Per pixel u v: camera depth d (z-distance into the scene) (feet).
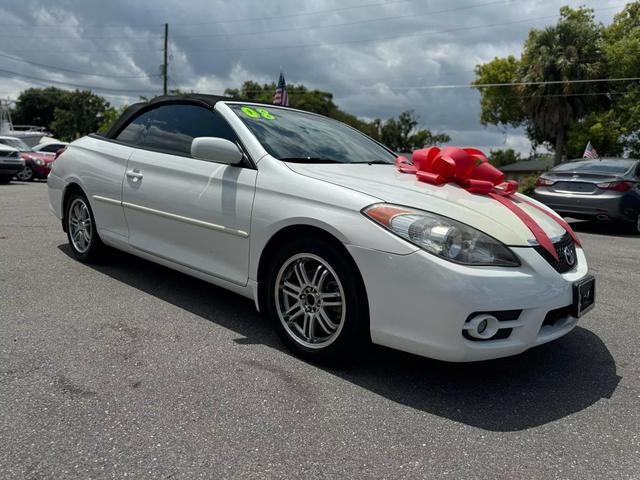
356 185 9.43
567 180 30.50
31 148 60.90
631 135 101.96
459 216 8.58
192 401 8.04
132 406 7.80
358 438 7.34
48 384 8.32
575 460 7.09
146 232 12.85
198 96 12.83
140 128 13.93
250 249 10.34
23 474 6.14
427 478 6.53
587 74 90.22
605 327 12.70
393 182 9.98
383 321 8.56
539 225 9.59
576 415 8.35
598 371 10.11
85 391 8.16
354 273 8.84
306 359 9.71
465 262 8.12
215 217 10.93
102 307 12.01
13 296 12.40
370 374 9.36
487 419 8.08
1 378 8.43
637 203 29.73
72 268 15.10
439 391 8.90
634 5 107.24
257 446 6.99
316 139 12.37
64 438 6.91
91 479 6.13
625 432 7.89
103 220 14.24
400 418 7.95
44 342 9.91
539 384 9.42
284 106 13.67
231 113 11.71
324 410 8.04
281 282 10.02
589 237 28.71
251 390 8.50
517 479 6.61
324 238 9.29
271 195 10.03
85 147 15.25
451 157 10.33
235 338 10.62
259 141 11.02
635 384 9.58
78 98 276.00
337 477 6.45
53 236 19.74
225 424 7.47
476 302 7.94
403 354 10.33
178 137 12.63
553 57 91.09
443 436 7.52
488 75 118.42
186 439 7.05
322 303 9.44
